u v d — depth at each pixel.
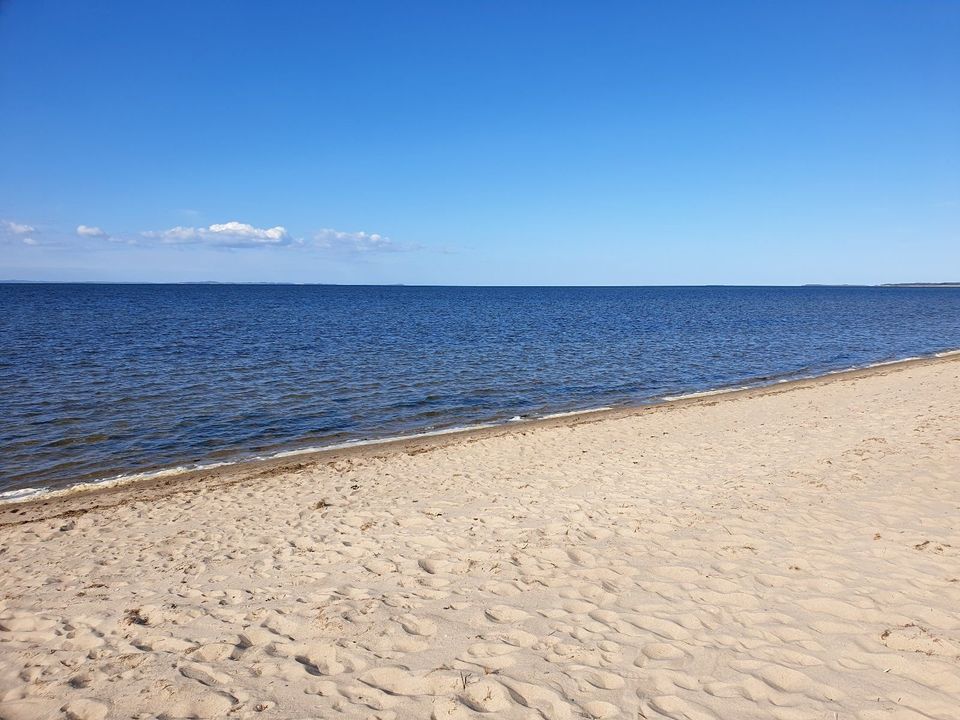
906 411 13.07
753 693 3.55
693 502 7.50
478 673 3.81
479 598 5.00
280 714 3.46
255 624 4.66
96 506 8.74
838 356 28.41
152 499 8.90
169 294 109.62
